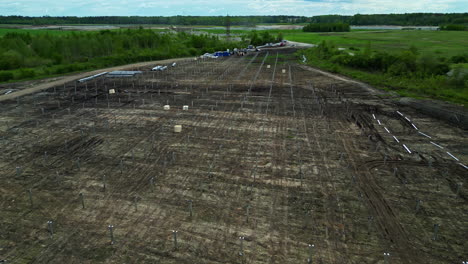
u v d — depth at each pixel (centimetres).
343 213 1466
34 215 1439
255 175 1798
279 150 2133
